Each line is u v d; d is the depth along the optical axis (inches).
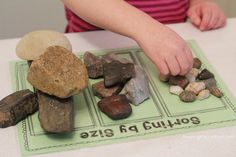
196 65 25.4
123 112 21.2
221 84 24.2
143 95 22.7
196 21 30.5
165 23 33.9
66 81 20.3
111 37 28.9
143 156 19.4
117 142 20.1
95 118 21.5
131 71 23.2
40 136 20.3
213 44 28.3
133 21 25.5
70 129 19.9
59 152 19.5
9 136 20.4
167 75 24.0
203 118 21.6
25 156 19.3
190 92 23.0
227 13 51.1
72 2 28.0
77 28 33.2
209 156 19.5
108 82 22.8
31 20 49.2
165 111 22.1
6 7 47.6
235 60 26.5
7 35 49.6
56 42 23.5
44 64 20.8
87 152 19.6
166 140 20.3
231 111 22.1
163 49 24.0
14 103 21.0
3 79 24.3
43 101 20.8
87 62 24.3
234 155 19.6
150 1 33.4
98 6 26.6
